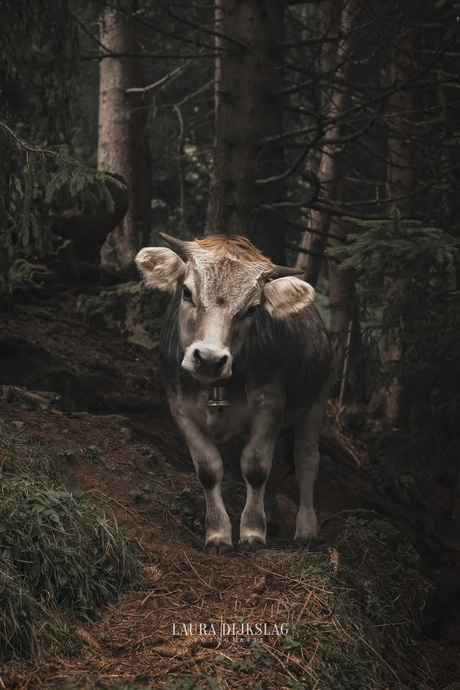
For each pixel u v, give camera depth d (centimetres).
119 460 585
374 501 908
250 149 913
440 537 912
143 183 1205
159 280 484
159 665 369
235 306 448
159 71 1497
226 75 927
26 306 840
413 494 984
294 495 827
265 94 923
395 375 859
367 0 1070
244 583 446
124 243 1128
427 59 1160
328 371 616
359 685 400
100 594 414
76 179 530
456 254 522
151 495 536
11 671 342
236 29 927
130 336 859
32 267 880
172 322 521
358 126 1141
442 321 762
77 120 1470
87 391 719
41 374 695
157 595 427
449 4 600
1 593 362
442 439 830
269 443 510
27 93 734
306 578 459
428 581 597
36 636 363
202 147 1552
